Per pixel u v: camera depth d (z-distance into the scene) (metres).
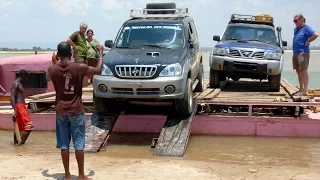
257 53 11.96
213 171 6.73
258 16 13.64
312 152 8.52
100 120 9.40
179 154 8.02
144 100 9.04
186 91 8.87
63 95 5.73
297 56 10.66
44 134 10.30
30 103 11.04
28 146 9.09
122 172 6.59
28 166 6.96
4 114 10.95
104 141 8.63
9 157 7.68
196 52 10.89
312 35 10.37
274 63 11.89
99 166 6.99
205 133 10.02
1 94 13.82
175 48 9.48
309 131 9.68
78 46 11.73
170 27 9.94
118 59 8.74
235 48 12.10
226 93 12.26
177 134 8.68
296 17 10.54
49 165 7.03
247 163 7.69
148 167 6.93
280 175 6.54
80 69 5.70
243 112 10.55
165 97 8.45
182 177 6.35
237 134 9.91
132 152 8.46
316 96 13.02
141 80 8.39
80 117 5.82
